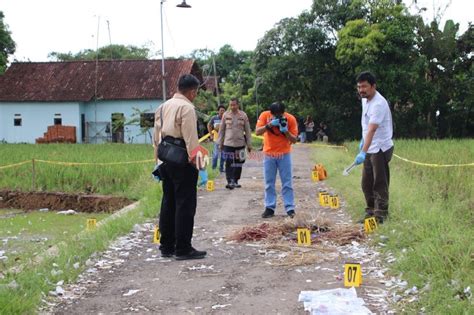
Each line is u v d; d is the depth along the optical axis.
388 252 7.22
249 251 7.86
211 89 49.19
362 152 8.46
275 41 40.09
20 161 19.06
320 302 5.64
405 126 38.06
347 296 5.80
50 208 15.45
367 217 8.89
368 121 8.78
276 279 6.55
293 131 10.09
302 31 38.94
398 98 36.78
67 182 16.62
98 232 8.77
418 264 6.33
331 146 29.89
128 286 6.47
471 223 8.37
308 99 41.84
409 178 13.01
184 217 7.39
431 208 8.77
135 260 7.57
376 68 35.72
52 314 5.64
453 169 13.40
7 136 45.44
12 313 5.35
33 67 47.56
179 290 6.27
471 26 38.94
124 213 10.69
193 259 7.51
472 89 37.31
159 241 8.41
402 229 7.82
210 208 11.50
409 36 35.44
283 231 8.64
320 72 39.94
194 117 7.15
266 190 10.30
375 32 35.34
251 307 5.67
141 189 15.12
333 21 38.41
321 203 11.31
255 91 42.38
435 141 25.62
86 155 20.81
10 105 45.25
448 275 5.85
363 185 9.14
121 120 42.59
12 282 6.08
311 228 8.72
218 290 6.23
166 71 45.56
